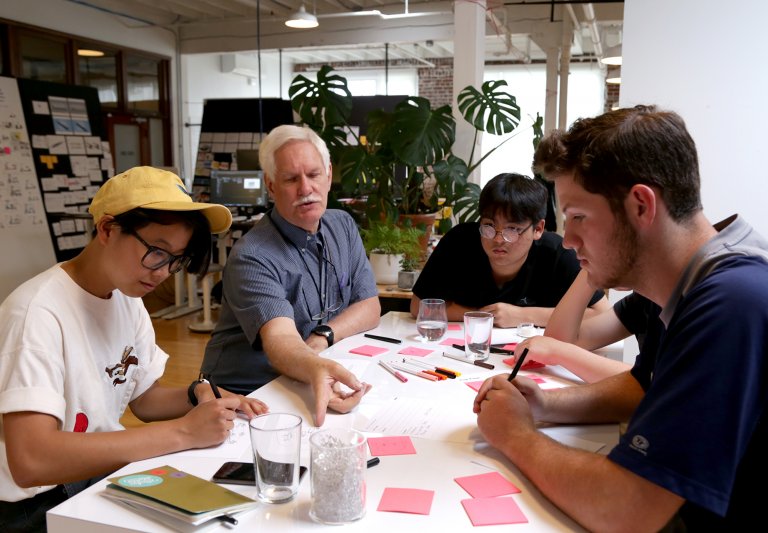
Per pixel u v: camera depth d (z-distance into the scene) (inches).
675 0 107.0
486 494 43.1
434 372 69.7
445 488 44.1
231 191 275.6
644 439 35.1
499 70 529.7
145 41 367.6
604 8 343.9
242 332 83.4
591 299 90.8
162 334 216.4
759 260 36.0
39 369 49.8
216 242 254.5
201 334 216.7
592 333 79.1
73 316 54.8
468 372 70.3
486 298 98.4
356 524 39.7
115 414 61.1
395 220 171.2
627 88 111.7
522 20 376.8
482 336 73.5
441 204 197.2
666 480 33.7
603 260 39.7
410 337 86.5
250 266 79.4
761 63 104.2
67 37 312.8
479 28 209.3
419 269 143.5
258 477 42.8
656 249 38.3
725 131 107.5
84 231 281.4
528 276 97.0
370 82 544.7
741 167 107.3
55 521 41.3
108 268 53.9
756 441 34.2
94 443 48.2
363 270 95.7
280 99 383.6
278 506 42.1
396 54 505.7
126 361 62.1
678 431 33.7
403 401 61.3
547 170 40.9
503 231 90.2
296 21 263.9
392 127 178.1
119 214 51.6
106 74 345.4
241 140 382.6
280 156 81.9
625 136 37.0
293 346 68.6
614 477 36.6
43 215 263.7
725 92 106.7
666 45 108.6
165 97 388.2
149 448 49.3
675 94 109.3
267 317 75.5
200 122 440.8
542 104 522.6
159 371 67.6
